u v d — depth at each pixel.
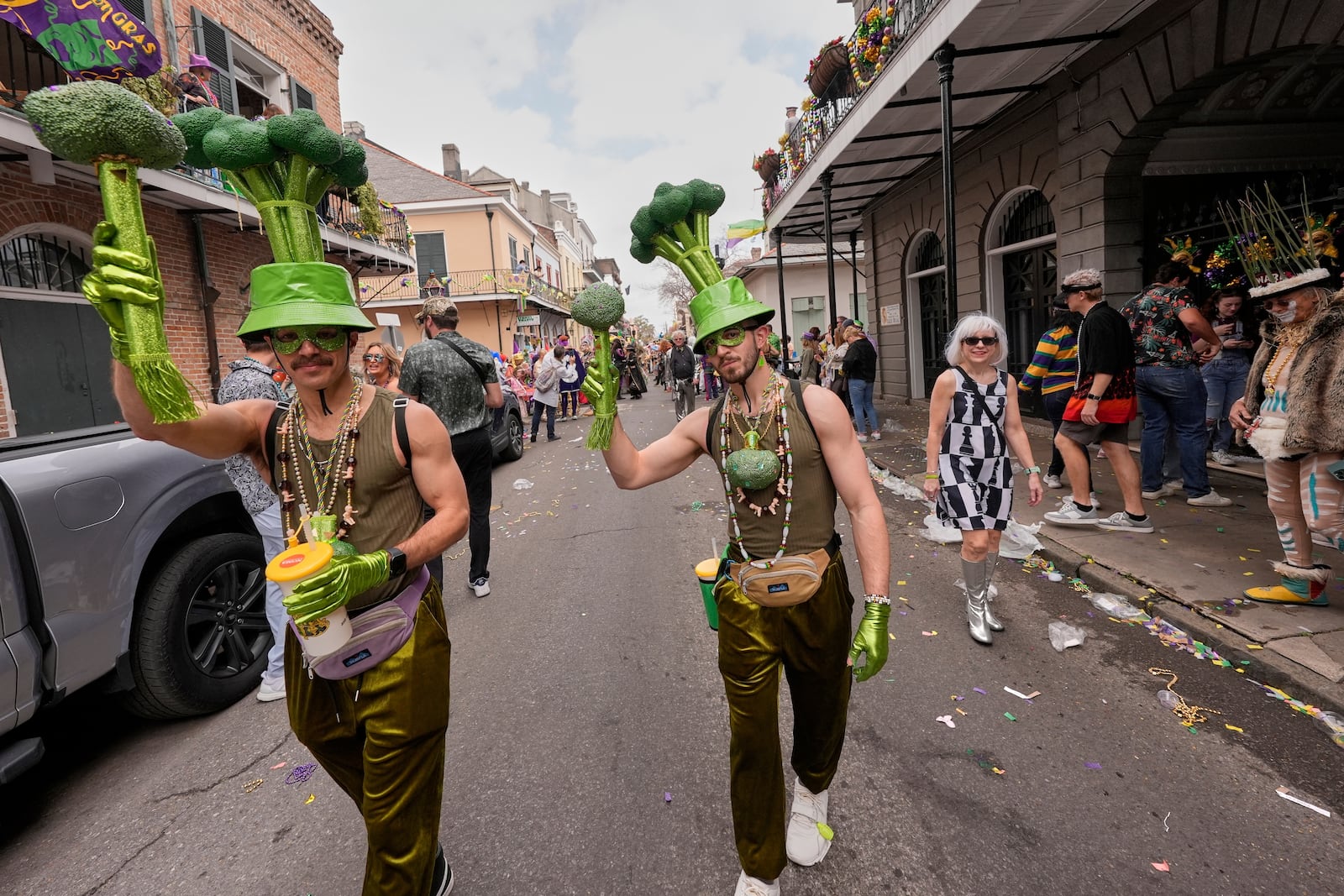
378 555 1.54
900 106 8.12
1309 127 7.73
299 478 1.68
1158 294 5.19
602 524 6.38
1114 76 6.88
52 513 2.56
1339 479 3.05
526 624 4.16
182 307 9.16
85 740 3.13
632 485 1.99
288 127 1.48
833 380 9.80
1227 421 6.55
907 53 7.05
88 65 4.37
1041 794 2.40
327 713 1.73
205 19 9.71
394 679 1.64
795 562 1.82
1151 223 7.30
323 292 1.56
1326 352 3.00
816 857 2.12
